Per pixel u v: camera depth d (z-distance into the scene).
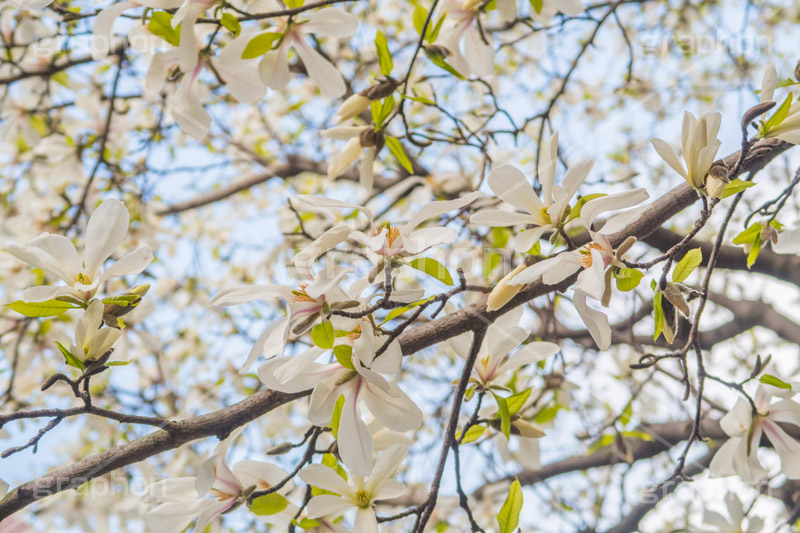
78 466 0.99
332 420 0.91
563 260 0.83
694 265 0.90
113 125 2.32
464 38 1.38
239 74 1.11
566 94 2.18
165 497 1.02
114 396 2.29
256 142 2.87
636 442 2.25
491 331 1.15
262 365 0.89
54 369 2.20
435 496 1.07
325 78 1.10
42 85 2.21
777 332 2.59
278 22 1.07
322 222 2.34
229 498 1.03
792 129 0.89
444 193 2.01
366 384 0.93
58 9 1.33
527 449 1.30
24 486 0.96
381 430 1.09
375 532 1.02
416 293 0.90
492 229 1.44
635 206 0.87
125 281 2.19
